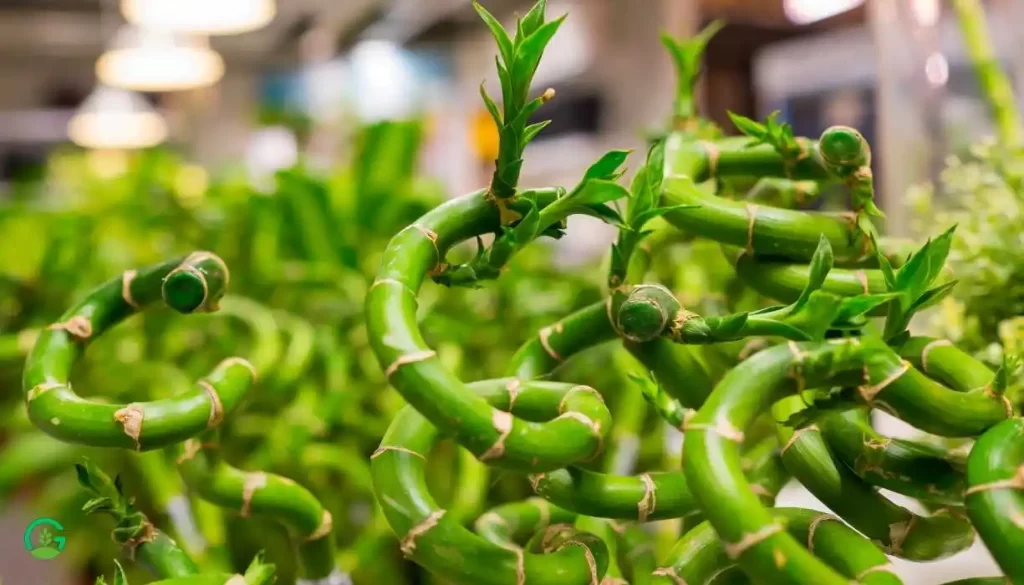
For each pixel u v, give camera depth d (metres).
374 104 2.65
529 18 0.36
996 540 0.34
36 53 3.52
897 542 0.39
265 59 3.55
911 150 0.86
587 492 0.38
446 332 0.81
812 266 0.36
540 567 0.37
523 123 0.36
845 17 1.25
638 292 0.38
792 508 0.38
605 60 1.81
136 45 2.75
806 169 0.43
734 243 0.41
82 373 0.79
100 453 0.70
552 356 0.42
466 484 0.59
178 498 0.58
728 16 1.37
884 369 0.36
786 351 0.36
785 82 1.31
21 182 1.90
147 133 3.34
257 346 0.72
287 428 0.68
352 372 0.80
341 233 0.96
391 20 2.50
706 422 0.35
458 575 0.37
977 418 0.36
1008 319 0.55
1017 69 0.88
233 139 3.81
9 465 0.71
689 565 0.38
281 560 0.63
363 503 0.69
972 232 0.57
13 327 0.92
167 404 0.39
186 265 0.40
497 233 0.38
